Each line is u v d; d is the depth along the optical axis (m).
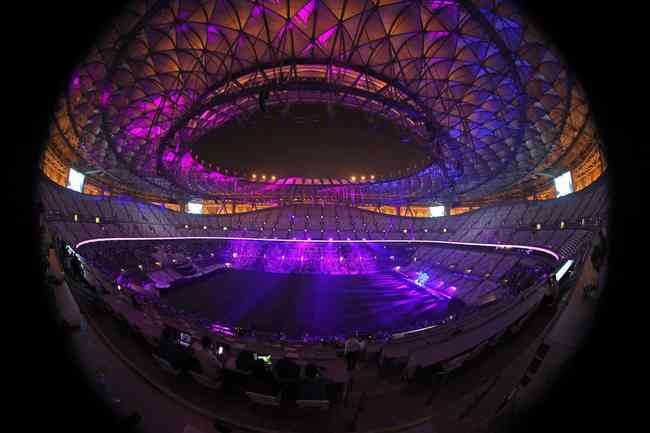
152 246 38.81
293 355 6.13
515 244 34.41
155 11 15.66
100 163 31.25
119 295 7.36
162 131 28.67
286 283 36.47
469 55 20.12
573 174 30.61
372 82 24.67
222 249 48.97
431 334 7.30
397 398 5.16
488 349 6.22
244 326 21.73
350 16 17.66
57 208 28.27
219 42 19.33
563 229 28.39
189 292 30.34
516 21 15.84
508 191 44.44
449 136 29.91
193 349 5.47
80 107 20.39
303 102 28.83
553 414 2.94
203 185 46.97
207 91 21.83
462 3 15.09
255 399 4.73
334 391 5.35
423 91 24.64
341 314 25.23
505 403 3.92
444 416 4.57
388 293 33.12
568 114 20.69
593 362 2.82
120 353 5.10
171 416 4.39
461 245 43.41
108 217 35.78
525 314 7.12
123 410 4.02
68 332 4.28
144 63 19.80
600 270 3.16
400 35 18.92
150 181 39.22
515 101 22.47
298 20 17.86
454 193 43.44
